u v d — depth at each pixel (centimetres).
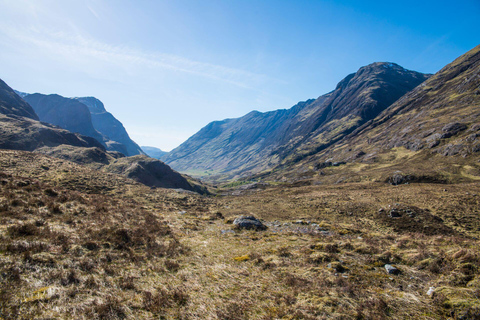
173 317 633
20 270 707
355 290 773
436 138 9994
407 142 11769
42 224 1202
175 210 3428
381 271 955
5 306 556
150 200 4503
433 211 3653
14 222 1107
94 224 1409
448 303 649
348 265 1021
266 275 945
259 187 13625
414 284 821
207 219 2414
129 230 1445
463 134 9031
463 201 3866
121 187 4944
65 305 614
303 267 1014
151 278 876
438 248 1077
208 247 1372
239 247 1398
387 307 674
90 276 789
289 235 1794
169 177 9925
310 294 759
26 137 9212
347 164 13625
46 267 778
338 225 2359
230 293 786
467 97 12038
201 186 12469
